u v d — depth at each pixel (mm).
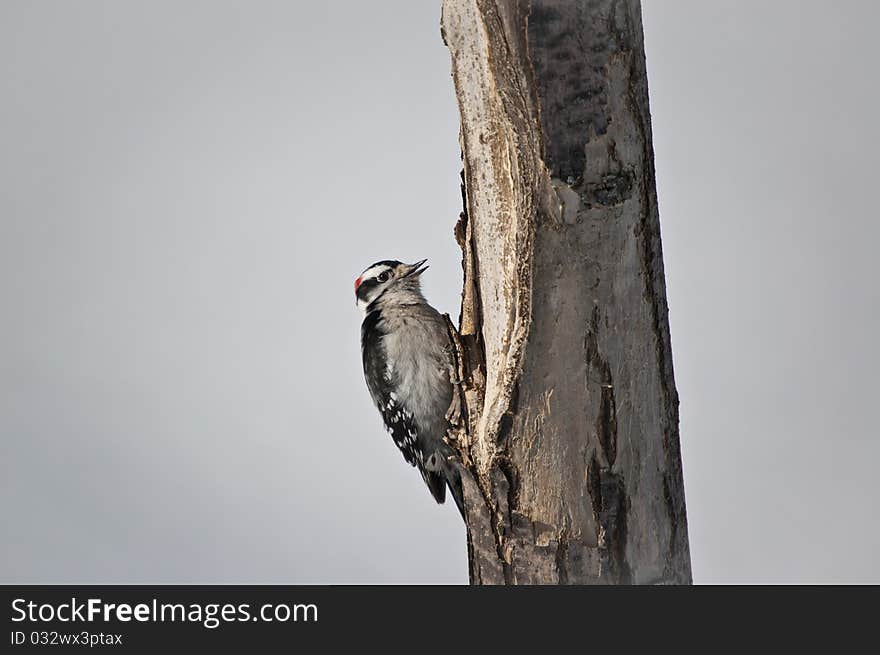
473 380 6270
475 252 6090
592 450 5727
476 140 5797
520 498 5906
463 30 5652
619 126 5414
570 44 5309
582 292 5531
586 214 5398
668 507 5949
